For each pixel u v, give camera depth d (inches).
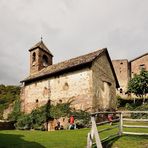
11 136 553.6
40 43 1413.6
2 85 2311.8
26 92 1226.0
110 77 1157.7
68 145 399.2
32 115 1100.5
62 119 972.6
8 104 1475.1
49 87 1091.3
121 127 469.4
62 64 1151.0
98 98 970.1
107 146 372.8
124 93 2047.2
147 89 1647.4
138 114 910.4
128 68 2146.9
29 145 406.3
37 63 1339.8
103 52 1080.8
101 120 909.2
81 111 920.3
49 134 583.5
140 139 424.5
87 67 962.1
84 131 634.8
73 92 983.0
